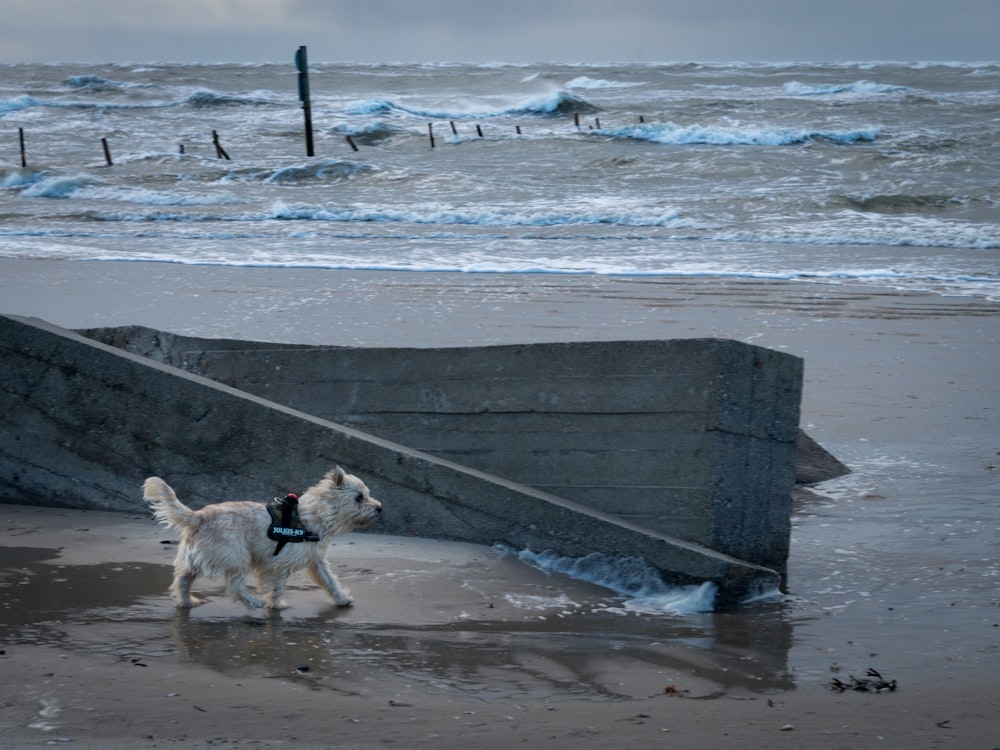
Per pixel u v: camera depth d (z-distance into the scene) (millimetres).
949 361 15258
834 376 14500
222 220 32312
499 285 21266
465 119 65562
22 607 6250
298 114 67688
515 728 4867
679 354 7719
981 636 6605
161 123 63344
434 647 5973
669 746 4727
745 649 6293
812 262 24328
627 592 7398
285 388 9227
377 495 8039
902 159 41594
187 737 4582
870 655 6238
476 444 8445
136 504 8484
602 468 7980
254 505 6348
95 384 8523
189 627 6051
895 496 9977
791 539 8852
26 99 72312
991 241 26578
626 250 26109
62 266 23375
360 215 32031
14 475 8664
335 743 4594
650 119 59250
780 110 62469
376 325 17203
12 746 4406
